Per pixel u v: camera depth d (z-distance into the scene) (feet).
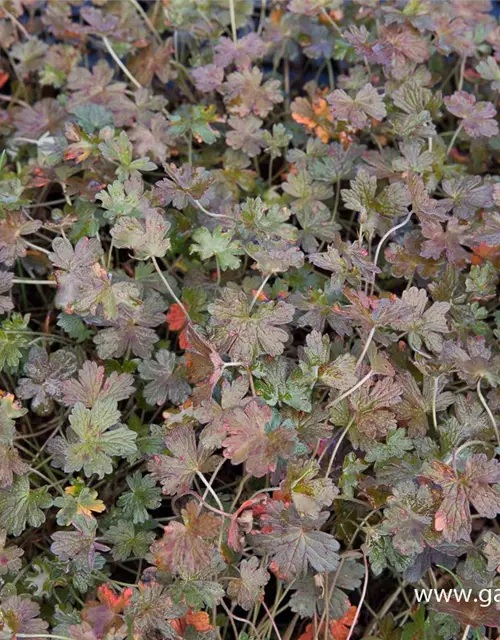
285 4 2.32
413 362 1.88
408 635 1.79
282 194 2.20
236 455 1.72
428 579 1.90
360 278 1.86
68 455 1.77
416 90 2.10
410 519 1.75
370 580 1.94
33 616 1.75
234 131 2.16
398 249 1.98
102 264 1.99
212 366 1.76
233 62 2.36
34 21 2.45
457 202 2.01
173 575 1.75
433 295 1.94
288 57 2.38
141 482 1.83
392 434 1.83
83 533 1.78
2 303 1.89
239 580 1.77
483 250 2.01
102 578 1.81
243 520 1.77
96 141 2.03
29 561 1.92
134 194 1.91
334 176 2.13
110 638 1.69
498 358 1.87
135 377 1.99
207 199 1.97
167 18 2.31
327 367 1.80
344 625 1.80
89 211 2.02
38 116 2.27
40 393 1.88
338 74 2.48
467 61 2.34
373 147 2.28
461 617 1.75
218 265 1.97
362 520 1.84
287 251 1.87
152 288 1.99
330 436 1.80
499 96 2.28
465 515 1.73
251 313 1.86
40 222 1.96
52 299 2.14
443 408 1.87
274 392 1.80
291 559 1.73
